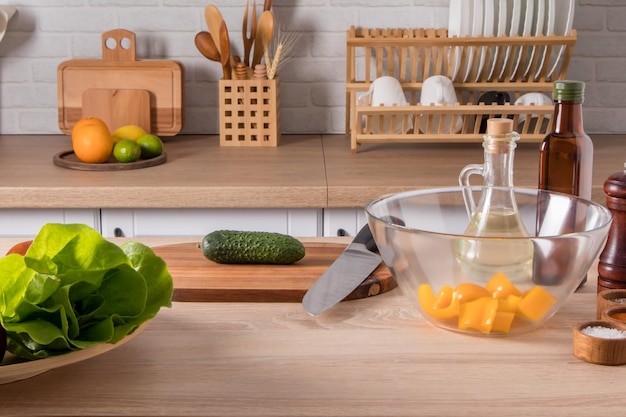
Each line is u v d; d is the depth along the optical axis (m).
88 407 0.83
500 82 2.57
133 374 0.90
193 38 2.70
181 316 1.08
